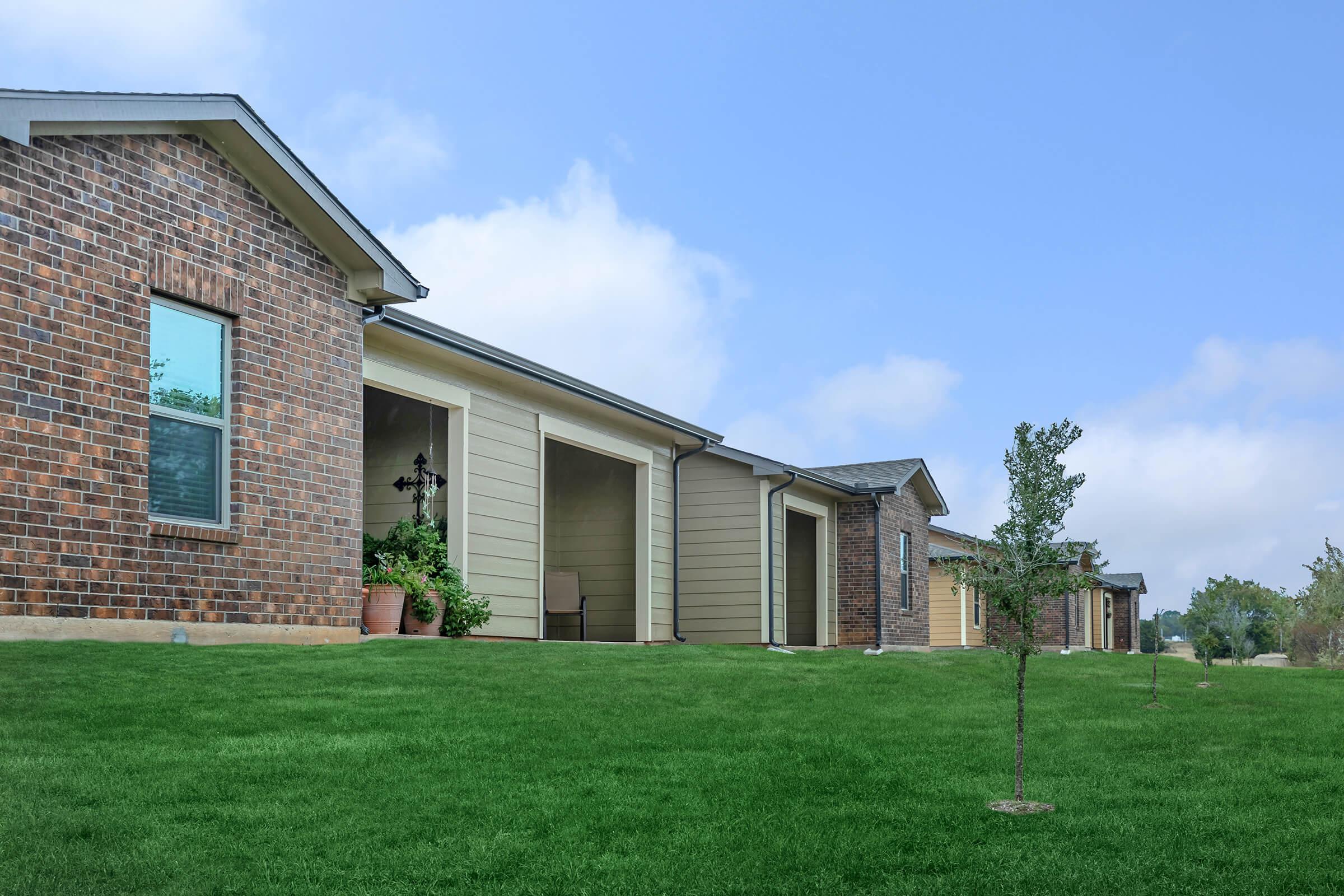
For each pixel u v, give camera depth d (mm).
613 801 5949
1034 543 6379
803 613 23812
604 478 20531
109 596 9352
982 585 6395
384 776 6199
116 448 9445
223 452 10703
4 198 8703
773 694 10219
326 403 11812
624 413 17969
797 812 5871
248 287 10898
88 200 9367
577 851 5160
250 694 8016
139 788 5652
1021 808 6102
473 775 6340
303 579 11359
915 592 25641
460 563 14664
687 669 11516
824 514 23250
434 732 7309
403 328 13219
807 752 7395
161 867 4707
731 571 20391
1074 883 4828
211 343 10656
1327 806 6207
